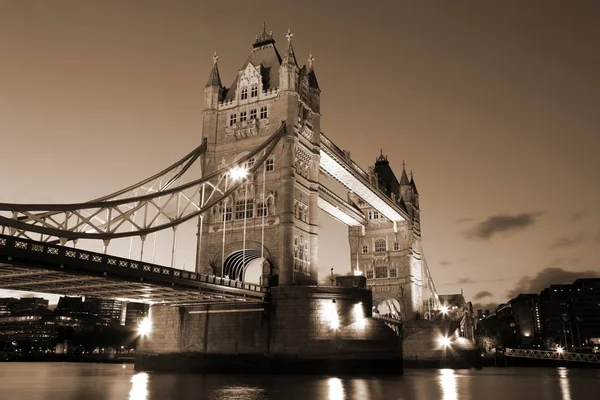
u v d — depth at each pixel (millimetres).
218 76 74250
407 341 95250
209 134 70938
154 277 42438
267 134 67438
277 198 64688
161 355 61375
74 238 43219
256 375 54344
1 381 52281
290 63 68875
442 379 59188
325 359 55562
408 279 107875
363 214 113688
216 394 36969
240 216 66375
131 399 34344
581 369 101500
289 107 67000
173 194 55469
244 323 58375
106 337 199625
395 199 108750
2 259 31297
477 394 41812
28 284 42812
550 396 41094
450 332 96938
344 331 57094
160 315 62844
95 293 48812
